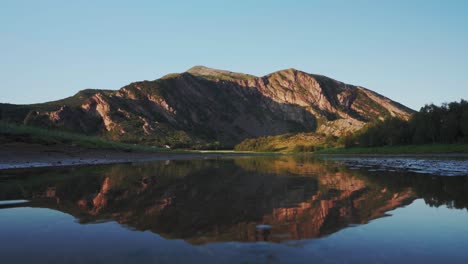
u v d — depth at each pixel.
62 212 6.15
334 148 120.88
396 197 8.16
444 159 40.03
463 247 3.99
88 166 22.05
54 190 9.43
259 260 3.48
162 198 7.98
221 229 4.85
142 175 15.30
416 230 4.80
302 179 13.32
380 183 11.60
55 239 4.29
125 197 8.14
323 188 10.11
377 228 4.93
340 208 6.62
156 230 4.79
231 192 9.16
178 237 4.40
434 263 3.45
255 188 10.12
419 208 6.61
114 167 21.55
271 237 4.41
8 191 9.16
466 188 9.98
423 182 11.88
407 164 27.28
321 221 5.40
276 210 6.39
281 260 3.49
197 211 6.28
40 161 23.41
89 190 9.52
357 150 98.12
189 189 9.85
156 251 3.79
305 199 7.82
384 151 83.88
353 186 10.64
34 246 3.98
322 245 4.05
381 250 3.87
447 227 4.98
